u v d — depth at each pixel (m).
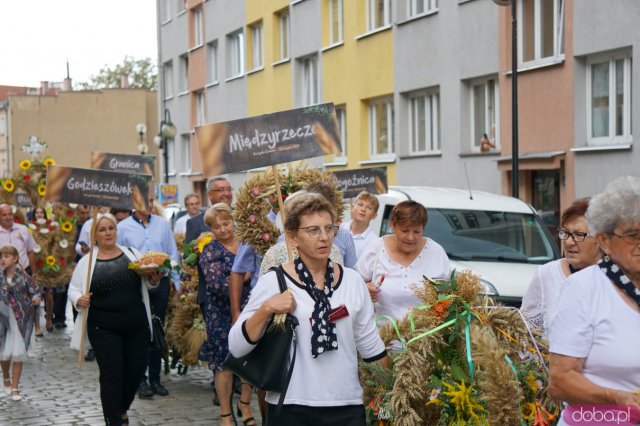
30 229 14.98
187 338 9.63
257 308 4.39
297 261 4.45
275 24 29.84
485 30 18.84
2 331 9.46
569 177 16.56
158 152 62.50
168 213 24.88
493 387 4.72
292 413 4.30
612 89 15.78
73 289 7.39
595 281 3.41
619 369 3.34
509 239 10.61
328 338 4.32
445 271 6.21
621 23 15.08
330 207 4.43
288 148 6.38
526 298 5.36
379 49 23.12
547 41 17.45
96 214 7.45
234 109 33.41
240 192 7.40
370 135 24.50
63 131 61.34
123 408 7.60
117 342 7.35
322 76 26.41
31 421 8.27
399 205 6.14
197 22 37.47
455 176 20.12
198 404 8.88
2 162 69.12
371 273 6.30
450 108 20.19
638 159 14.84
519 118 17.89
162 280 9.56
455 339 5.13
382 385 5.07
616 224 3.32
